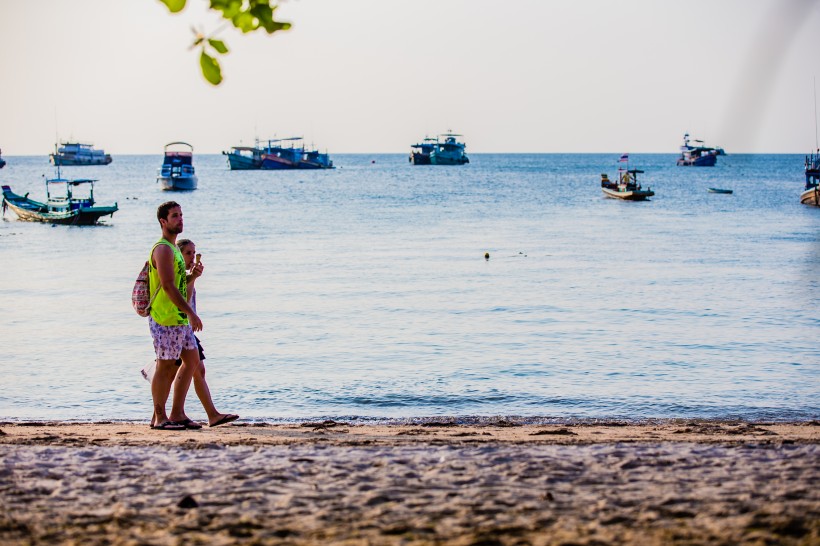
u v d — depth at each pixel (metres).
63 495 10.09
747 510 9.04
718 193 166.00
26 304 42.72
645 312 40.22
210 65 6.95
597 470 11.27
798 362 29.19
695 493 9.87
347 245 74.81
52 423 20.17
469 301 43.78
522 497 9.85
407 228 93.38
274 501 9.78
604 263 61.62
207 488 10.42
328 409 23.30
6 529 8.60
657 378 26.98
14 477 11.04
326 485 10.55
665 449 12.84
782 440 14.54
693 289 48.28
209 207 130.38
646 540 8.05
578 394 24.92
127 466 11.67
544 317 38.91
